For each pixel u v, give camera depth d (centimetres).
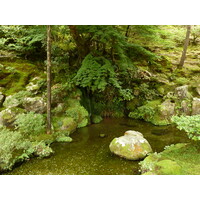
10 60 991
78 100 888
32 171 482
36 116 663
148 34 959
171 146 601
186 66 1238
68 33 980
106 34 721
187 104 935
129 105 1048
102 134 754
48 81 659
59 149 622
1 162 488
